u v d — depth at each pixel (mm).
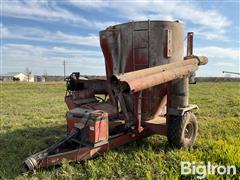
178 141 5980
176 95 6172
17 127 8562
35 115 10930
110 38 6586
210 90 28047
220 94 22266
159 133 6184
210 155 5551
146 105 6344
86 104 6457
